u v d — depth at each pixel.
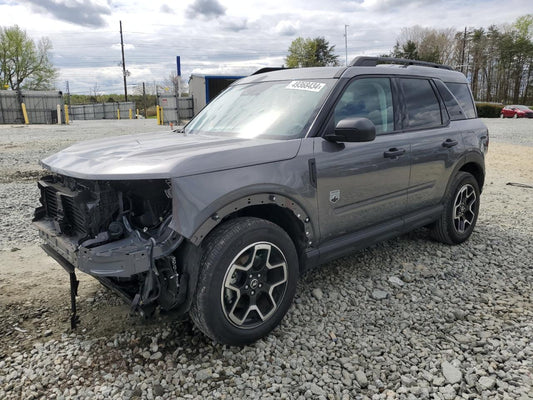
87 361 2.66
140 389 2.42
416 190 3.99
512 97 72.69
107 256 2.38
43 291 3.58
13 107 32.00
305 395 2.39
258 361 2.69
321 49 77.50
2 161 10.48
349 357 2.74
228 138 3.28
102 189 2.58
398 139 3.73
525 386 2.46
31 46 61.16
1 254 4.39
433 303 3.44
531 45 69.25
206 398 2.37
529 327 3.06
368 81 3.65
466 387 2.46
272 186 2.77
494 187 8.14
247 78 4.28
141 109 66.50
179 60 38.66
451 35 76.06
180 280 2.56
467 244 4.79
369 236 3.61
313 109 3.23
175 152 2.70
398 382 2.51
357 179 3.35
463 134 4.54
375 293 3.56
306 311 3.31
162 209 2.65
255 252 2.72
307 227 3.07
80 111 45.56
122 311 3.25
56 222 2.88
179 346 2.82
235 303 2.68
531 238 5.01
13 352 2.75
